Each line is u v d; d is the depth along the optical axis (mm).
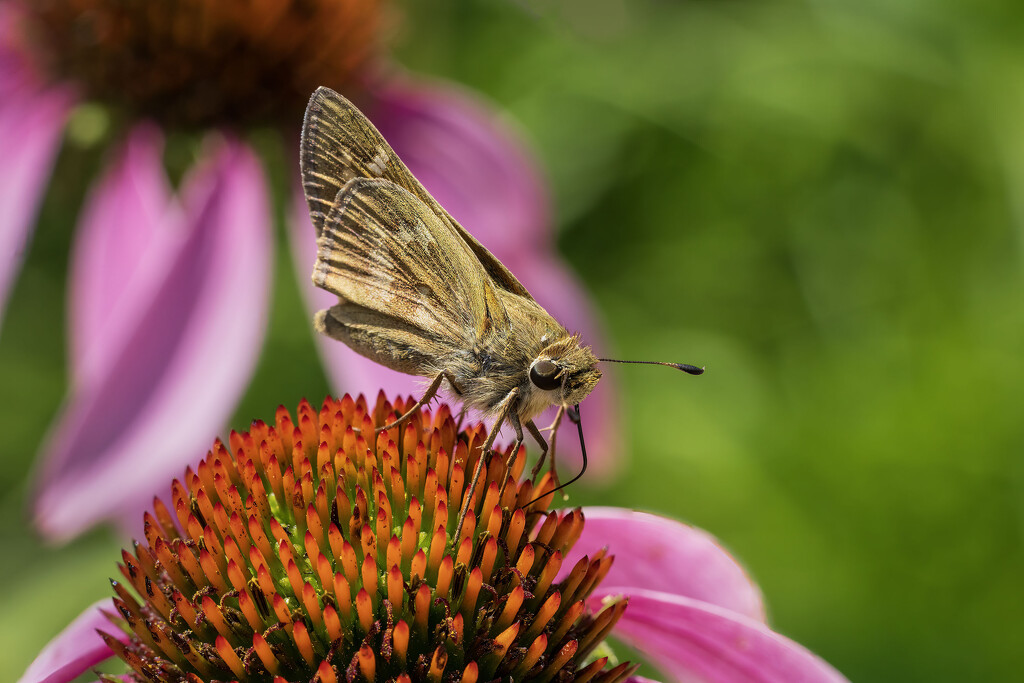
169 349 228
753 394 286
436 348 195
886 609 256
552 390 193
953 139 294
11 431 289
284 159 245
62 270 296
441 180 253
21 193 238
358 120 195
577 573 191
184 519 192
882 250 299
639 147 310
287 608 187
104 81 239
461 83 314
